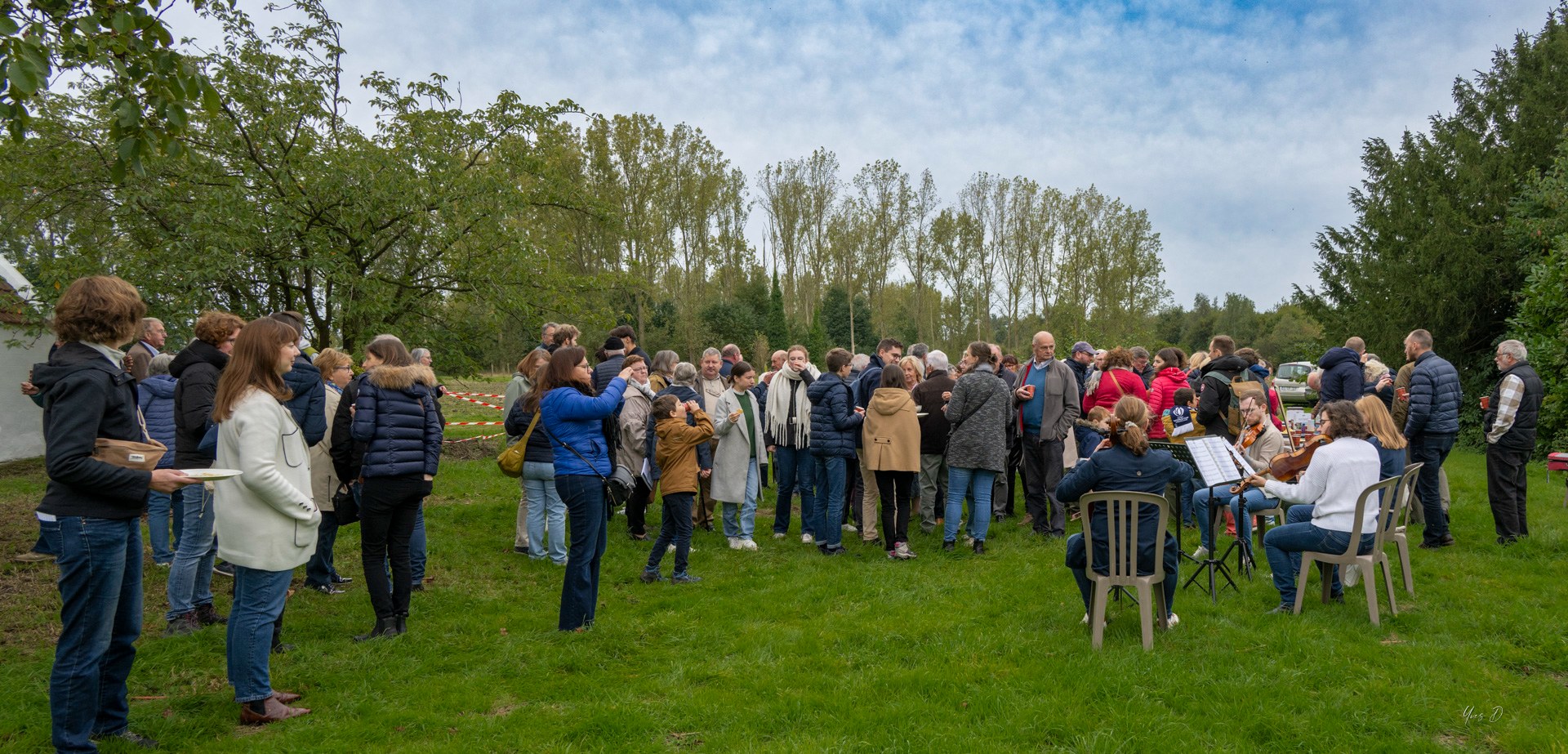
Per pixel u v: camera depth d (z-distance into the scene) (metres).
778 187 48.00
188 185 10.66
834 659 4.67
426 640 4.96
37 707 3.95
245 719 3.84
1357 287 21.61
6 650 4.68
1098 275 44.41
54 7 4.73
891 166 48.00
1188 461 6.67
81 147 10.84
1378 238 21.83
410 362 5.12
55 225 11.66
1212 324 56.84
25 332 10.88
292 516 3.75
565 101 13.37
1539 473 12.80
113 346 3.36
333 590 6.02
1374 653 4.57
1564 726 3.71
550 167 13.99
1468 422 18.70
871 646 4.91
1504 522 7.00
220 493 3.71
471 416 19.23
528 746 3.63
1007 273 47.81
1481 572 6.25
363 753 3.59
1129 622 5.12
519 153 13.31
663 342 39.19
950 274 48.50
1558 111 18.62
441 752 3.57
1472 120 21.02
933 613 5.48
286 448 3.80
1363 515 5.04
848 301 49.50
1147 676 4.26
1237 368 7.57
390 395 4.91
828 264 48.59
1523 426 6.92
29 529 7.20
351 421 5.21
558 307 13.87
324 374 6.05
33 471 12.23
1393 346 20.08
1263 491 6.11
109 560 3.25
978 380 7.07
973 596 5.87
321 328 12.16
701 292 43.50
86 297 3.23
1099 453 4.80
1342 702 3.95
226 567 6.10
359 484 5.52
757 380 9.28
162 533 6.11
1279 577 5.39
